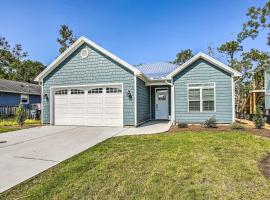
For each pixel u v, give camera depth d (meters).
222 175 4.69
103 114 12.80
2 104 20.98
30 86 27.00
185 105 12.90
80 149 7.18
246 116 17.55
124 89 12.41
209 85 12.52
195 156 6.08
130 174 4.85
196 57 12.47
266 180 4.41
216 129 10.58
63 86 13.56
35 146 7.71
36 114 17.86
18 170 5.24
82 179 4.62
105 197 3.84
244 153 6.39
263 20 8.14
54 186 4.31
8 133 10.65
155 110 16.16
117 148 7.18
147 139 8.52
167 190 4.04
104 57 12.78
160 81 14.63
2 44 39.56
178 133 9.72
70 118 13.46
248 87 19.41
